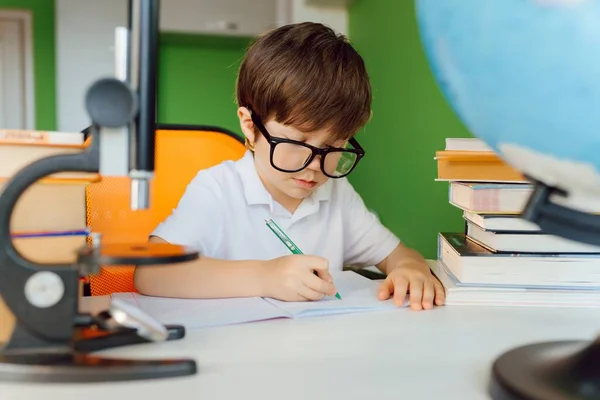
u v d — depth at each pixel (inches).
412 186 67.3
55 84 129.3
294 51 39.4
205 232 42.3
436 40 15.3
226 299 30.7
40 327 18.6
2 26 129.6
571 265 29.4
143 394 16.7
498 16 13.0
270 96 38.5
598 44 11.9
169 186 51.5
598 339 16.8
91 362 18.1
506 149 15.4
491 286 29.7
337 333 23.9
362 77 40.8
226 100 129.9
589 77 12.2
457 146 31.8
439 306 29.4
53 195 22.4
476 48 13.7
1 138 21.5
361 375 18.6
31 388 17.0
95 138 18.6
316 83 37.8
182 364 18.2
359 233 49.9
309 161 38.4
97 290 43.9
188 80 128.2
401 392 17.1
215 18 115.5
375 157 81.6
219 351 21.0
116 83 17.7
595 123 12.7
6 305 18.5
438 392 17.2
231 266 32.7
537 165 15.0
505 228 29.8
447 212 57.2
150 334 18.5
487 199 30.1
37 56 131.0
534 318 26.8
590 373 15.5
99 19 118.6
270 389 17.2
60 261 21.7
